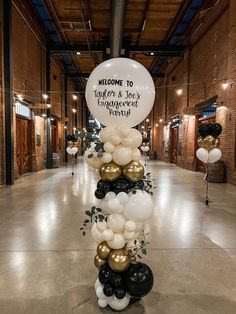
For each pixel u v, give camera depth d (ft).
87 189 22.27
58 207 16.28
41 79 36.78
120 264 6.28
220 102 27.27
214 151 17.12
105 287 6.37
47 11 29.84
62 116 51.37
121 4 19.97
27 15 29.37
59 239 11.05
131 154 6.32
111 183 6.41
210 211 15.67
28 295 7.18
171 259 9.36
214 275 8.30
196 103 35.45
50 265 8.80
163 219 14.07
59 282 7.79
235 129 24.34
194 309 6.66
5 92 23.47
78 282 7.80
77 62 49.44
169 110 51.70
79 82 65.62
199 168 36.22
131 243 6.60
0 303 6.86
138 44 39.37
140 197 6.08
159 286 7.65
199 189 22.68
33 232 11.88
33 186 23.65
